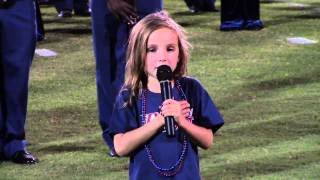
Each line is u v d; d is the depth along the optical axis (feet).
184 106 21.59
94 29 39.04
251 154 40.09
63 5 95.76
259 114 48.47
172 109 21.25
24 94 38.93
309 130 44.55
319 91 54.70
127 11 38.04
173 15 94.02
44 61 67.21
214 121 22.52
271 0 106.83
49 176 37.11
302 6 100.27
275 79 58.49
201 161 38.88
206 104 22.63
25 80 38.73
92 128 46.39
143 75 22.24
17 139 39.37
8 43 38.19
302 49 70.18
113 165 38.78
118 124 22.29
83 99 53.72
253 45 72.28
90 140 43.62
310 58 65.92
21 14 38.11
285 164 38.34
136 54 21.99
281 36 76.48
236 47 71.36
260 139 42.80
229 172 37.11
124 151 21.98
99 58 39.17
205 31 80.69
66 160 39.70
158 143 21.77
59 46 74.13
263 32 78.84
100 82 39.50
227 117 47.83
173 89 22.43
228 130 44.68
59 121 48.01
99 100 39.83
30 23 38.34
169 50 21.83
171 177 21.83
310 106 50.29
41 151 41.39
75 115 49.44
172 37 21.84
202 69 62.08
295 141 42.34
